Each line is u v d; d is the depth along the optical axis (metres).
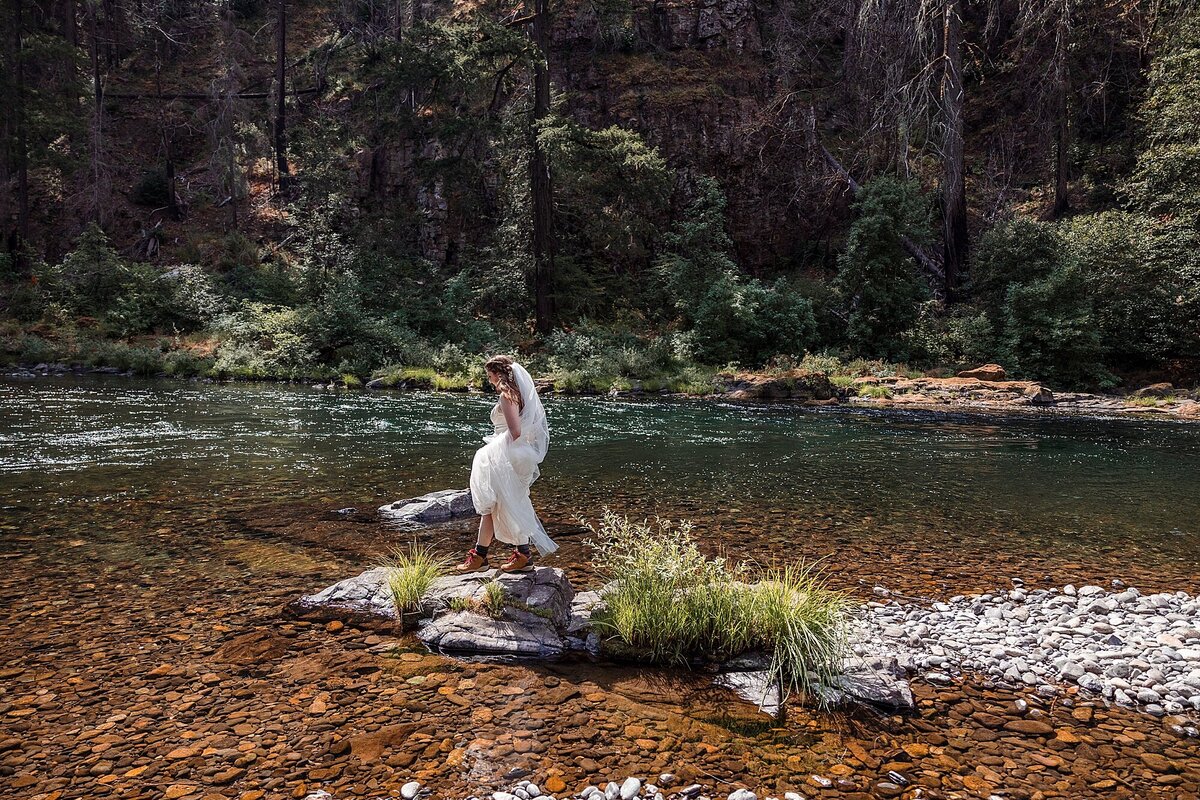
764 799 2.92
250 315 26.92
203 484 8.48
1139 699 3.91
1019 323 26.02
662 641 4.22
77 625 4.47
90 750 3.13
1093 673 4.20
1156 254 25.34
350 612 4.77
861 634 4.62
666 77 35.56
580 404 19.20
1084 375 25.73
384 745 3.24
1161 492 9.26
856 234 28.42
